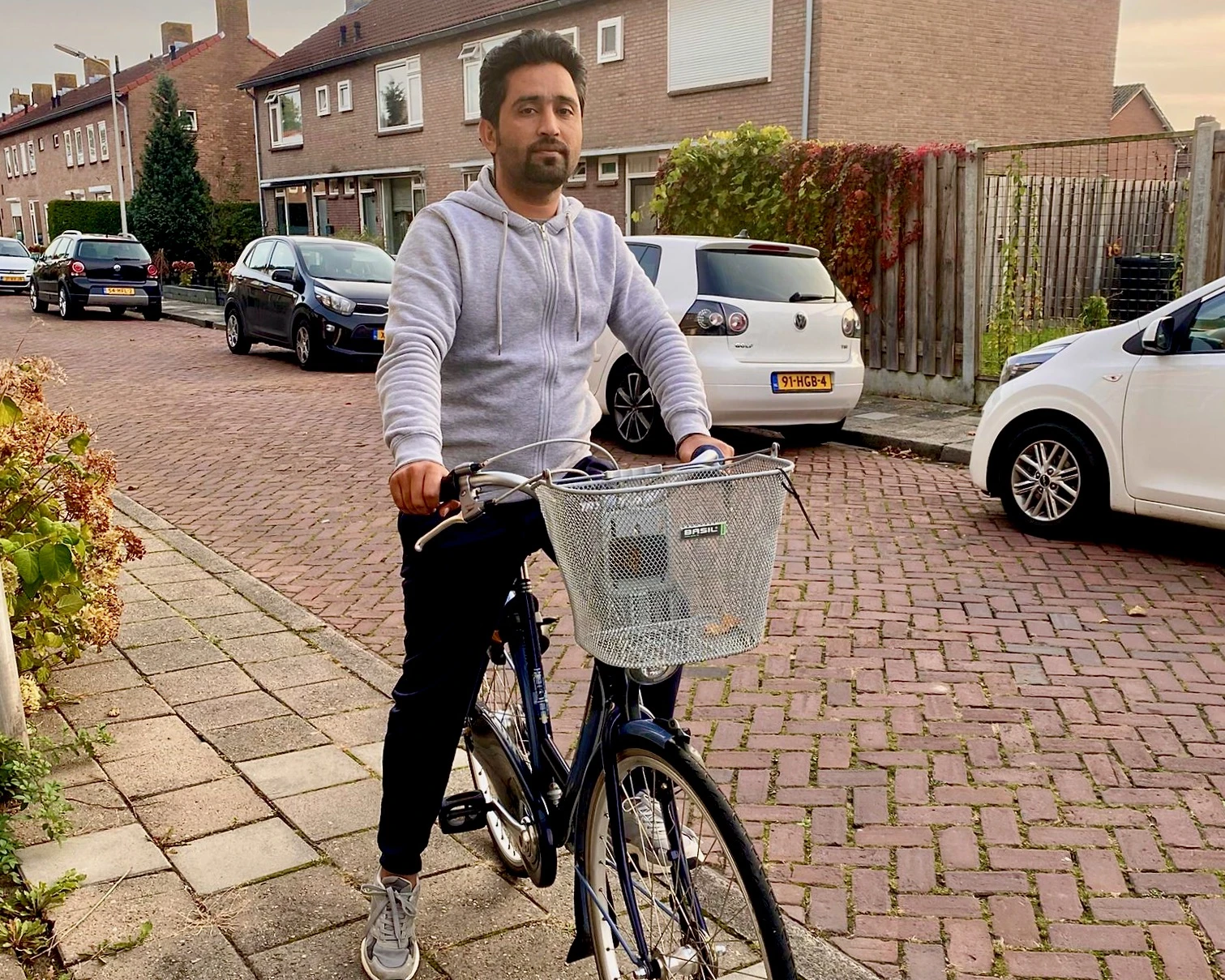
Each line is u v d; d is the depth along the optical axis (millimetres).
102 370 14664
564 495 1819
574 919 2730
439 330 2184
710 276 8484
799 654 4672
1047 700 4180
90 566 4160
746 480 1848
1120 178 12422
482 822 2775
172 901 2789
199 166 44625
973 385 10820
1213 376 5676
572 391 2361
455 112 26688
